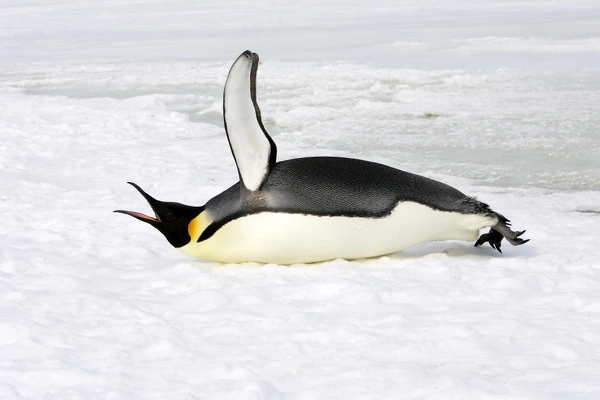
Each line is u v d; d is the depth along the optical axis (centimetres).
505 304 824
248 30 5484
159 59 4134
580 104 2380
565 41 3919
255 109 912
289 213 935
